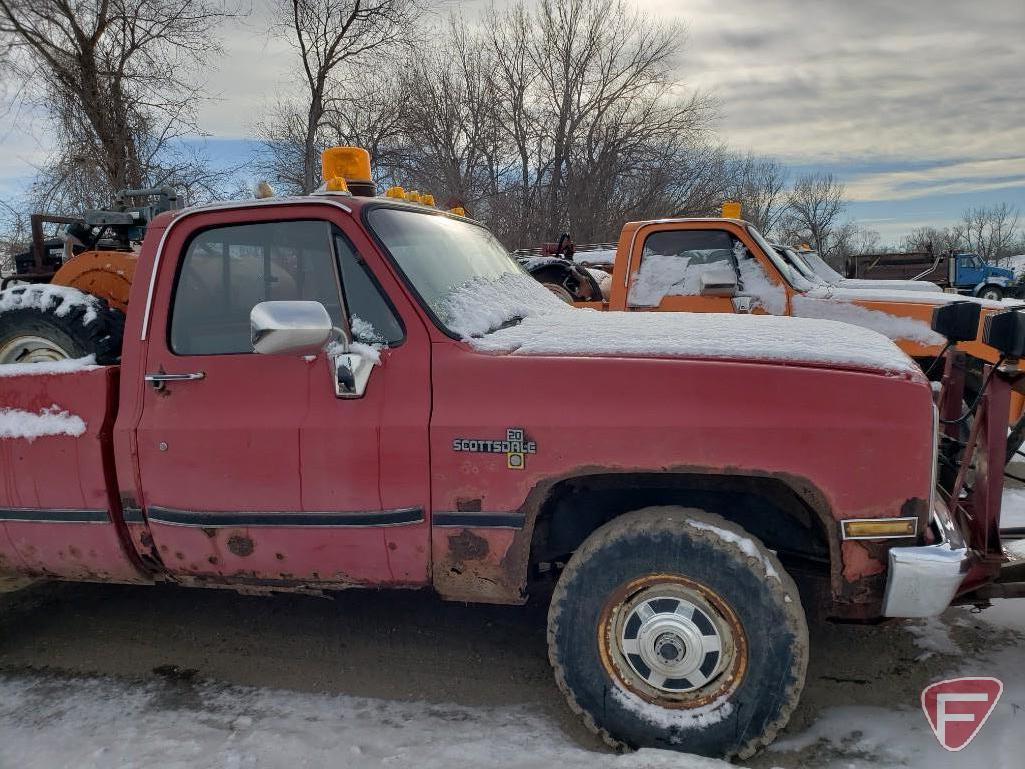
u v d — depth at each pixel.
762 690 2.59
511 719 3.03
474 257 3.66
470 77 27.77
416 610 4.06
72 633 3.94
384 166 23.50
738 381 2.60
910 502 2.52
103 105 14.05
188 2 14.32
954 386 3.54
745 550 2.59
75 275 4.27
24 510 3.24
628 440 2.61
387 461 2.79
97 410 3.12
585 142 28.52
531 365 2.73
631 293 6.35
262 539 2.96
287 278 3.06
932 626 3.64
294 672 3.48
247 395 2.95
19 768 2.80
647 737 2.70
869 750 2.73
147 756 2.82
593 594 2.72
